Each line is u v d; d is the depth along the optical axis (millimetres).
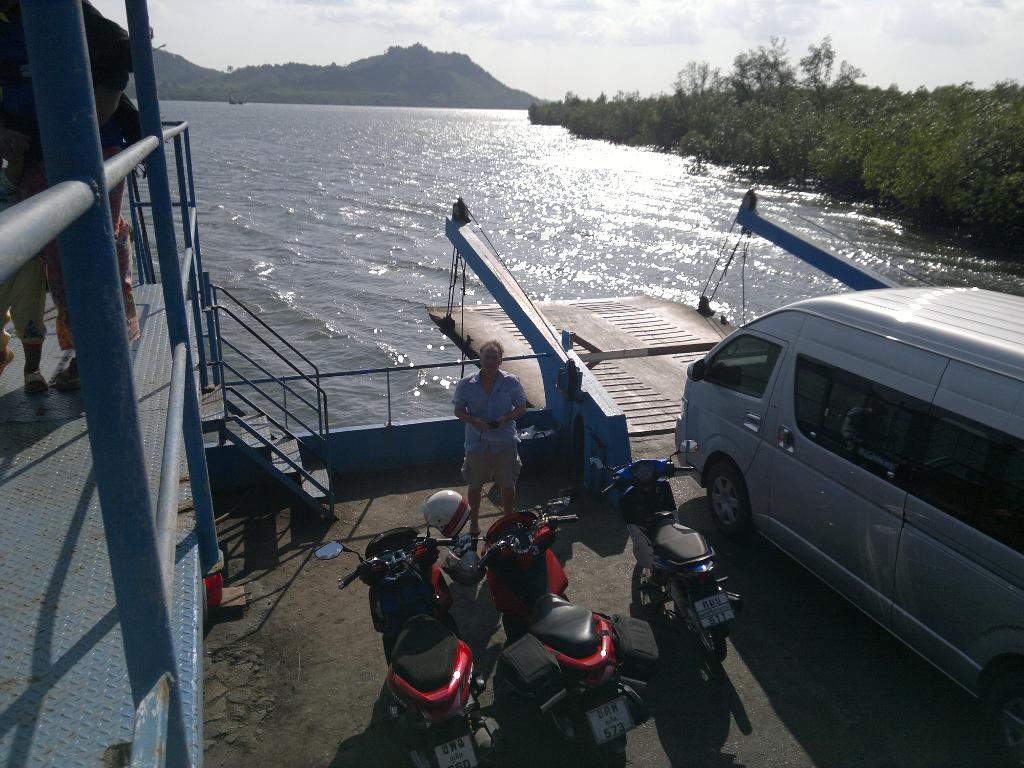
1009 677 4105
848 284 10219
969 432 4395
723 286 34719
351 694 4809
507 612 4789
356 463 7852
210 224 53156
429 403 23500
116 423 1317
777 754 4363
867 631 5504
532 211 59500
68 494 3699
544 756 4363
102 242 1251
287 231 51656
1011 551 4090
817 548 5609
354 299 34969
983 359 4434
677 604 5211
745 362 6500
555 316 15859
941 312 5094
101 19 4160
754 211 11844
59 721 2244
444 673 3895
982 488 4281
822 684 4953
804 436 5691
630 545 6613
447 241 49125
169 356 5551
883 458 4949
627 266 39656
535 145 148375
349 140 164250
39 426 4488
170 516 2111
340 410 22656
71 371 5000
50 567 3086
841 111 74188
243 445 6680
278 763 4277
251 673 4973
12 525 3398
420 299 35000
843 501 5277
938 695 4852
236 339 28719
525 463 7980
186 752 1535
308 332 30109
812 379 5711
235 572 6086
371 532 6738
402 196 70000
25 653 2555
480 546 6496
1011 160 40188
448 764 3801
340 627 5445
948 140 44625
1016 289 31266
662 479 5688
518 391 6289
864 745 4426
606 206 60812
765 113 86812
